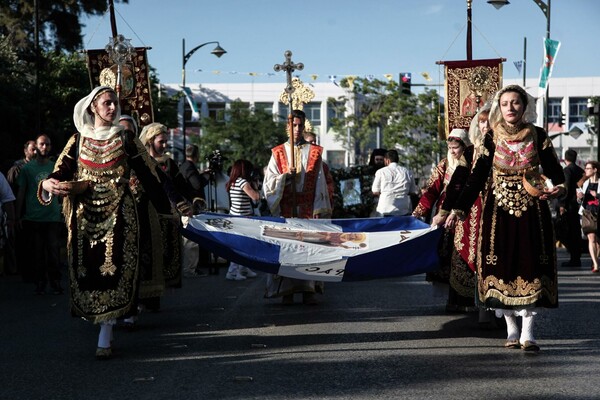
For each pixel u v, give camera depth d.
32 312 9.65
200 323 8.62
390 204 14.20
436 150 48.84
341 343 7.40
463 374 6.16
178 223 8.52
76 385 6.00
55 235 11.47
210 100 70.31
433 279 9.22
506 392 5.64
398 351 7.02
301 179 9.89
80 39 34.88
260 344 7.38
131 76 10.34
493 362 6.56
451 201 7.38
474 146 7.37
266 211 16.72
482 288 7.07
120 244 6.88
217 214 8.55
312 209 9.90
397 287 11.48
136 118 10.39
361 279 8.45
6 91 24.92
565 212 15.23
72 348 7.38
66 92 29.81
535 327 8.10
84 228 6.92
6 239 12.76
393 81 49.78
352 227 8.61
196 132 62.84
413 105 49.16
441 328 8.13
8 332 8.25
